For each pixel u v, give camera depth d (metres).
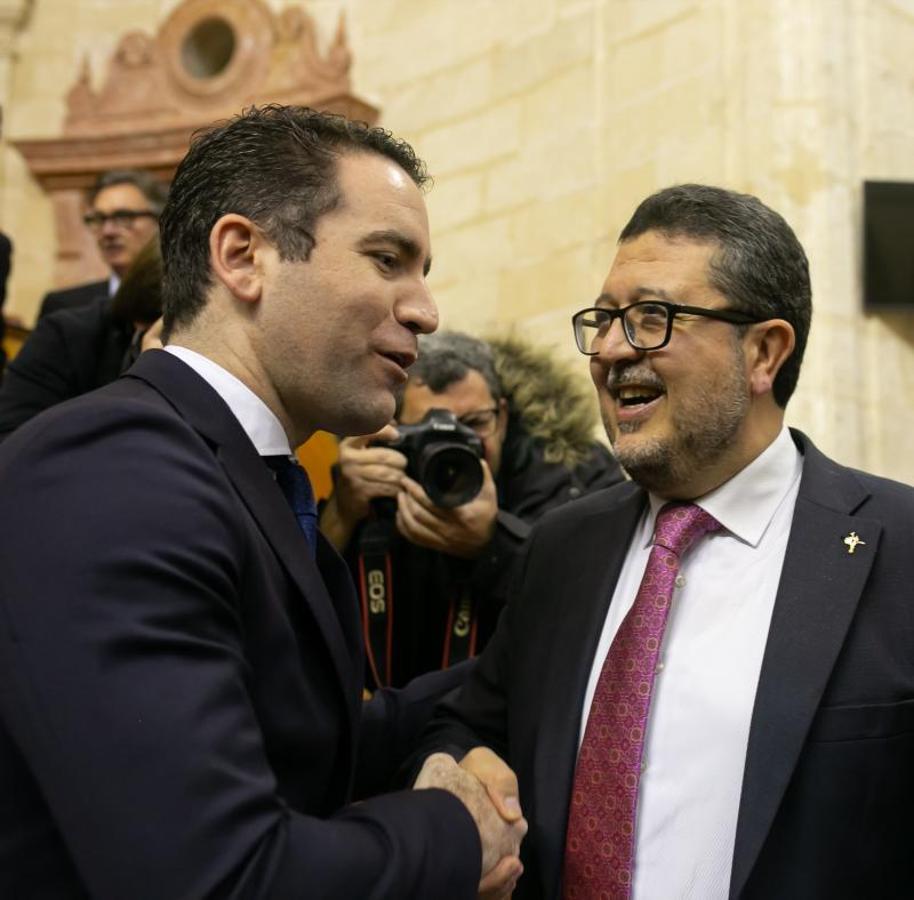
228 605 1.29
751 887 1.57
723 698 1.70
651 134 5.18
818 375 4.40
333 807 1.49
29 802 1.24
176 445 1.35
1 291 4.14
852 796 1.60
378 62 6.67
